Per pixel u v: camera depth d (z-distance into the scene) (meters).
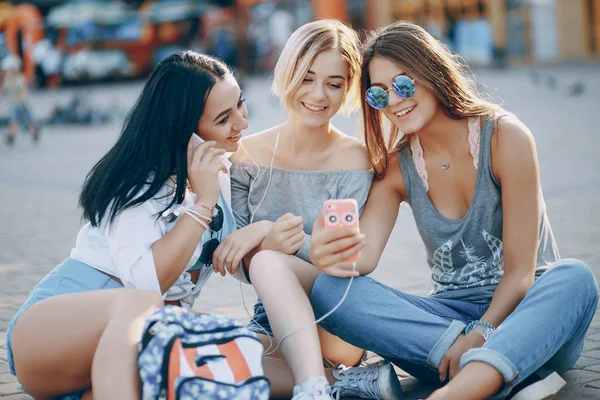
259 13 36.38
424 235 3.60
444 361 3.13
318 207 3.74
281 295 3.14
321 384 2.95
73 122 23.61
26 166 14.48
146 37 35.78
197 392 2.62
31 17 34.56
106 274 3.27
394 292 3.35
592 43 38.09
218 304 5.29
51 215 9.27
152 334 2.71
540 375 3.14
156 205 3.25
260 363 2.77
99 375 2.72
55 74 35.12
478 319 3.45
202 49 36.03
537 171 3.34
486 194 3.44
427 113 3.43
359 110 3.74
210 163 3.24
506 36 37.88
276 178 3.76
